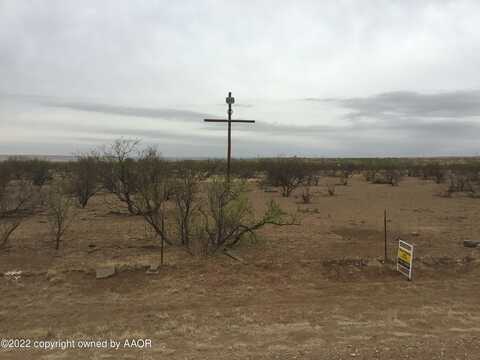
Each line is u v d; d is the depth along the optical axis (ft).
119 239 31.19
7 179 43.83
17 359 12.44
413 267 23.63
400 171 133.49
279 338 13.96
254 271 22.49
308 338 13.96
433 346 13.21
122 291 19.61
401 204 59.41
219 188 27.45
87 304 17.84
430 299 18.70
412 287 20.53
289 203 60.44
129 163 43.98
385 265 23.85
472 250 27.76
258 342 13.60
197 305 17.76
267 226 37.93
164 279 21.11
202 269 22.52
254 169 101.09
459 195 74.23
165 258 24.57
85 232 34.42
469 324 15.44
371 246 29.48
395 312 16.85
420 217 45.78
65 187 51.52
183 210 29.37
